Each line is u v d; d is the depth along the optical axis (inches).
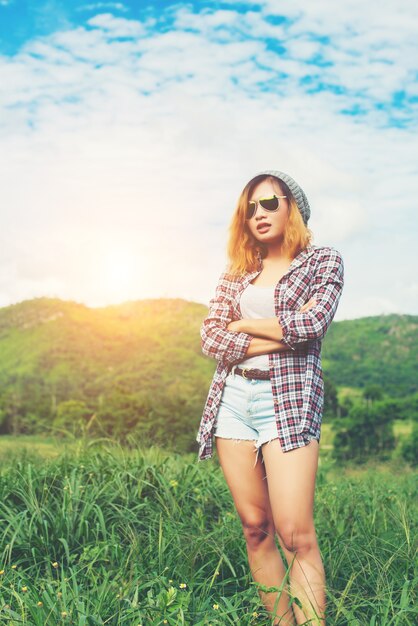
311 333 104.3
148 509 153.9
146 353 4328.3
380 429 2047.2
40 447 207.0
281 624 103.9
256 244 120.5
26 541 133.3
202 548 129.6
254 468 109.9
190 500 166.6
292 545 101.1
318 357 109.7
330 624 102.0
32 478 163.5
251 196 118.4
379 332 4638.3
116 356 4461.1
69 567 126.7
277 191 115.8
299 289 110.5
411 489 244.8
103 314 5369.1
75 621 96.2
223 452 111.9
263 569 110.3
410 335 4483.3
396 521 162.2
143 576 115.9
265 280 116.3
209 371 4057.6
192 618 101.8
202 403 1189.7
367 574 127.9
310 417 104.1
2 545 133.2
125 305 5565.9
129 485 165.9
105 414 1042.7
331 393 2504.9
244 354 108.1
